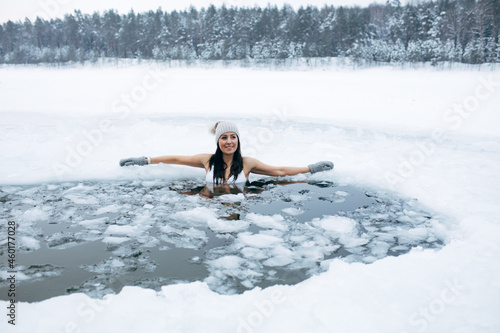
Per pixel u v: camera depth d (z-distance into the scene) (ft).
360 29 207.92
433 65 170.50
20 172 14.16
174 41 189.78
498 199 11.04
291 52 189.67
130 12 199.41
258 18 188.03
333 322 5.16
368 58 187.93
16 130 21.90
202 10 193.47
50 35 194.18
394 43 205.57
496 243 7.89
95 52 187.32
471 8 185.37
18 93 49.32
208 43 187.11
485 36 171.73
